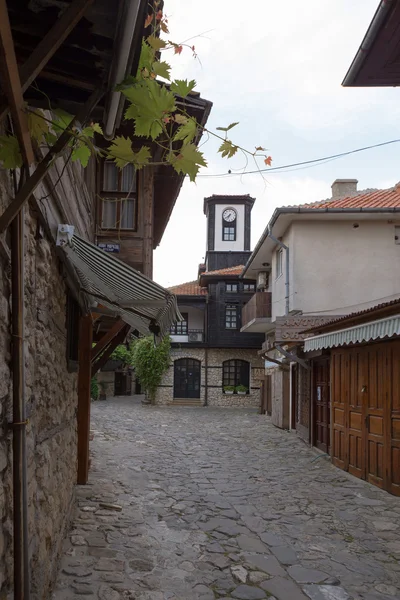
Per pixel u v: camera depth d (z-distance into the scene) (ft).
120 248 24.66
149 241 24.88
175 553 16.52
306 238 53.62
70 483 18.81
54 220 12.77
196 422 63.77
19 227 8.60
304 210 50.75
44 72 6.94
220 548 17.15
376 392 27.66
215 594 13.50
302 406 47.85
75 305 19.63
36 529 10.84
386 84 18.08
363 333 25.70
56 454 14.44
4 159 7.07
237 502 23.66
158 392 93.30
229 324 94.12
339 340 29.22
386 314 25.27
